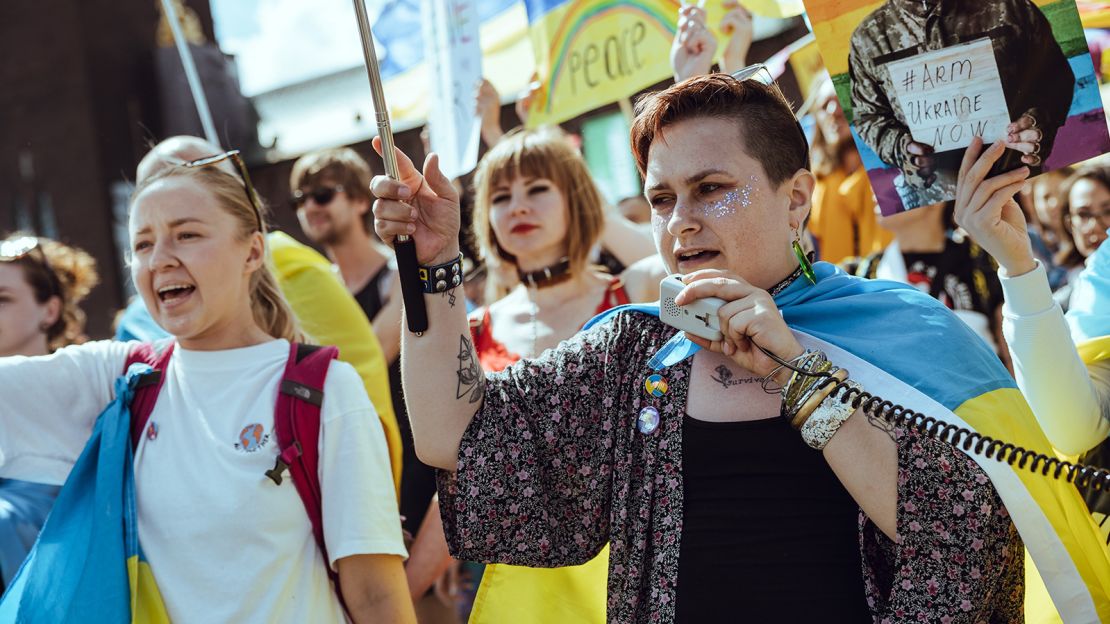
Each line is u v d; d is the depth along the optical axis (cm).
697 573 215
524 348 389
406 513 419
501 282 430
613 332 241
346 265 507
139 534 268
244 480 267
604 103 425
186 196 289
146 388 284
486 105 460
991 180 243
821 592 210
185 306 285
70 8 881
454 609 427
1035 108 242
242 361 284
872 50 255
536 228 388
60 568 262
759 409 220
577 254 392
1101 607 214
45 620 258
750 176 224
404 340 238
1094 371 270
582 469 235
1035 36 241
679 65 377
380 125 229
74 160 886
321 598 269
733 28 388
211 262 287
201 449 272
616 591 226
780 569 212
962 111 248
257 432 272
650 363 231
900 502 208
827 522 214
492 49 559
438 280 233
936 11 249
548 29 437
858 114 258
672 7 406
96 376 294
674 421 225
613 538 227
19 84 898
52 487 299
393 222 229
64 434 292
